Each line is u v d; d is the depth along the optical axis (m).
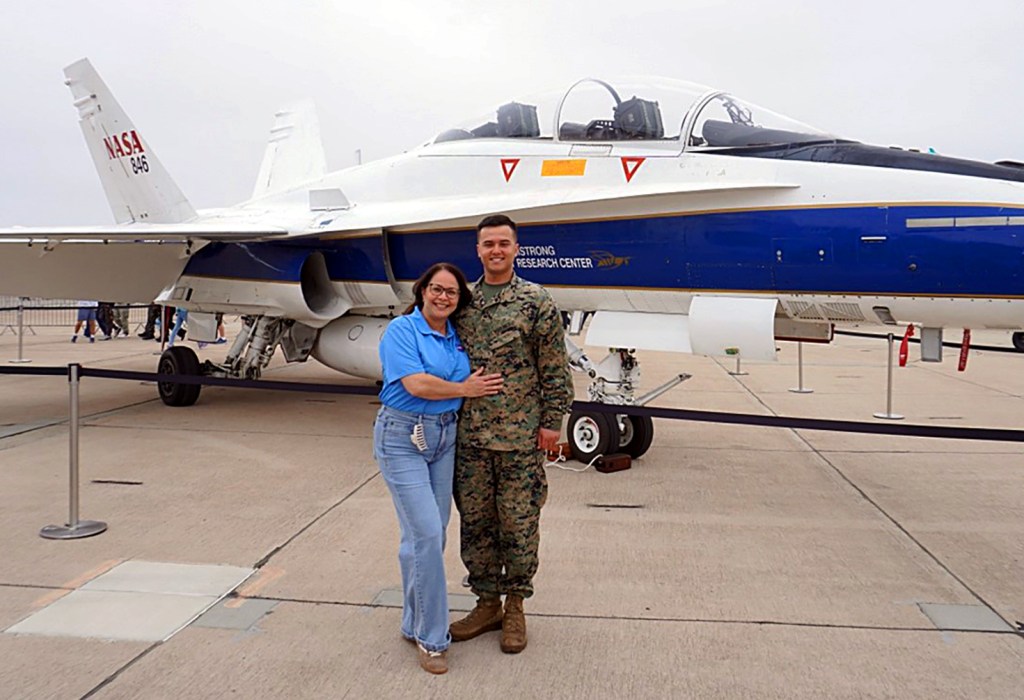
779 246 5.62
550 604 3.68
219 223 9.29
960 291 5.05
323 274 8.58
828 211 5.45
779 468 6.63
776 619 3.52
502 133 7.36
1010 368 15.37
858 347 21.25
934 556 4.41
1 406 9.63
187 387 9.50
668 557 4.35
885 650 3.22
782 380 13.23
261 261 8.57
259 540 4.57
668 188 5.91
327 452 7.07
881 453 7.31
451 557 4.29
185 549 4.39
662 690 2.89
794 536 4.75
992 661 3.12
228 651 3.17
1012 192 4.88
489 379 3.07
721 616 3.55
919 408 9.98
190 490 5.68
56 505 5.23
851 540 4.69
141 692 2.84
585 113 6.76
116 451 7.01
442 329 3.17
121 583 3.88
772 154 5.84
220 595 3.74
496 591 3.32
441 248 7.53
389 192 8.27
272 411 9.43
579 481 6.09
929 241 5.08
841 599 3.76
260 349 9.51
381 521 4.95
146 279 9.55
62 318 32.91
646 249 6.21
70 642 3.24
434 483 3.18
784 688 2.90
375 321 8.90
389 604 3.65
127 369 13.80
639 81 6.69
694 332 6.02
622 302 6.54
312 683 2.93
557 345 3.18
